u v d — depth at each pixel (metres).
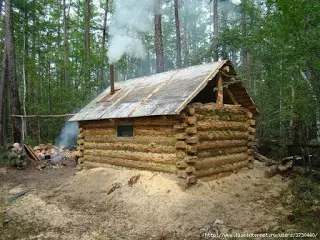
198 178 7.50
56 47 25.58
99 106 9.91
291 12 5.41
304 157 10.09
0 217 6.22
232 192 7.48
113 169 8.91
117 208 6.57
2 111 16.69
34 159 13.53
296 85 6.93
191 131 7.06
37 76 22.62
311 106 6.69
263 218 5.84
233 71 8.65
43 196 7.88
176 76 8.98
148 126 7.95
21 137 14.61
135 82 10.61
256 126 13.15
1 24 21.17
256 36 8.80
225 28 17.28
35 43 24.31
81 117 9.75
